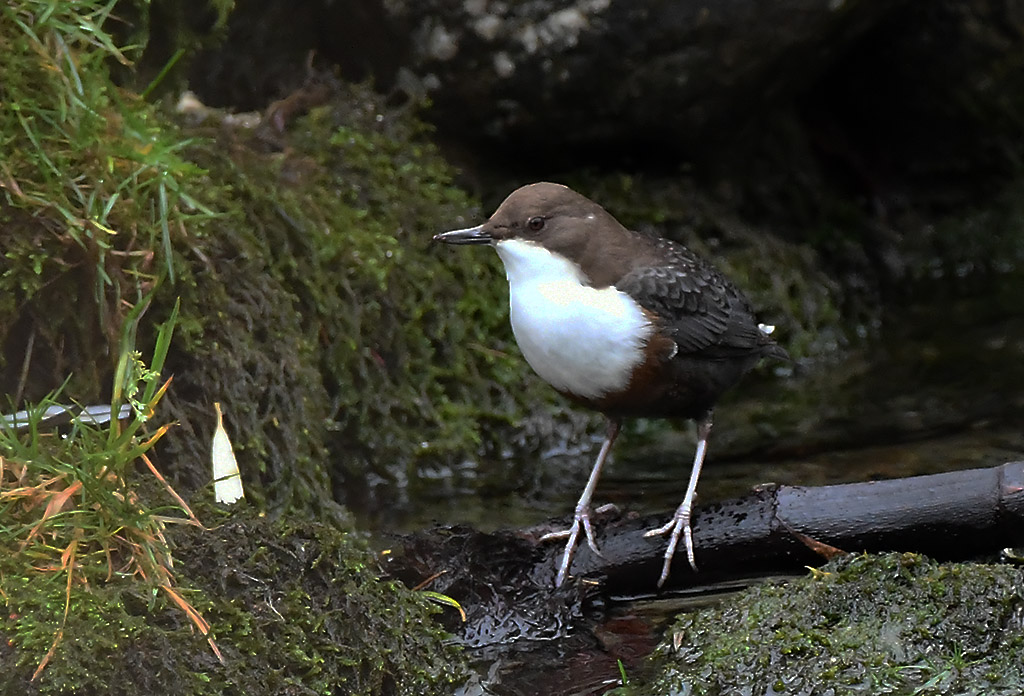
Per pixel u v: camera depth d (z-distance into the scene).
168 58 9.26
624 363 7.19
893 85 13.20
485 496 8.72
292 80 10.53
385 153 10.30
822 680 5.42
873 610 5.78
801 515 6.57
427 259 10.04
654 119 11.01
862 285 12.59
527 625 6.59
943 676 5.36
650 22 10.26
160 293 7.19
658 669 5.95
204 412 7.34
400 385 9.49
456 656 6.13
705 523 6.78
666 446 9.50
